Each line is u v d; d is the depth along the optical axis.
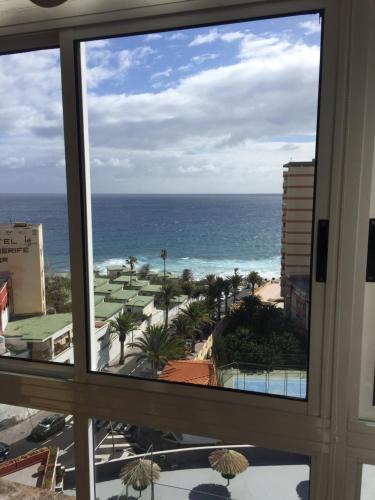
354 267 1.08
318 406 1.17
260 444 1.22
